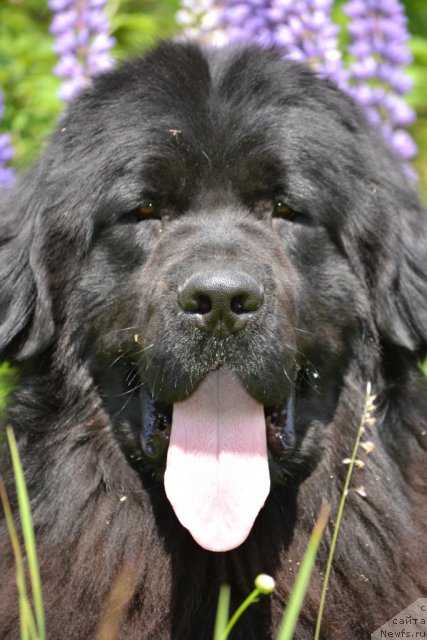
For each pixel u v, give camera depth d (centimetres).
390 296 557
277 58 576
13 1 1207
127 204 537
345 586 523
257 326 481
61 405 546
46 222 555
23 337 566
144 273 527
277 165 537
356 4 865
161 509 528
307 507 535
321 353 538
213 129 535
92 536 526
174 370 488
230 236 516
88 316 541
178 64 556
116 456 538
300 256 541
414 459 559
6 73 1006
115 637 504
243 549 526
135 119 543
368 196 560
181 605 519
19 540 530
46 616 504
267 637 516
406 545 525
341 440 544
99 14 867
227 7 867
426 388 576
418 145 1274
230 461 500
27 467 545
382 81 858
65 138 564
